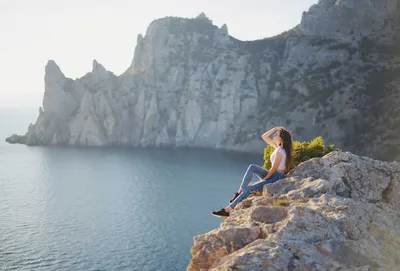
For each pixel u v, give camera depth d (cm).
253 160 19012
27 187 14438
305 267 824
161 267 7338
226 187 13925
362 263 872
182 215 10881
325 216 991
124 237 9106
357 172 1254
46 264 7444
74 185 14688
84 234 9319
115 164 18625
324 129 19012
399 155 14662
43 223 10200
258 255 836
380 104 17950
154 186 14300
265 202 1212
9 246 8431
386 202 1223
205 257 985
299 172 1345
